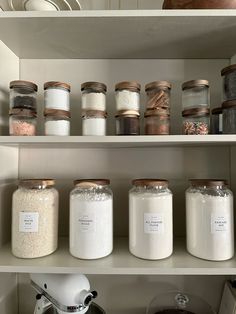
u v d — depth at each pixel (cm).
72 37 72
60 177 86
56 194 71
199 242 66
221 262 64
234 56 83
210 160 85
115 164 86
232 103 65
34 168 86
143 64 86
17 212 66
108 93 86
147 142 65
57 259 66
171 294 83
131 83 67
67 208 85
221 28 67
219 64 86
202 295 86
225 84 69
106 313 86
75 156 86
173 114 85
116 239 82
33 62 86
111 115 85
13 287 82
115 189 85
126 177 86
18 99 67
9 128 71
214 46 77
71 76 86
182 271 60
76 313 64
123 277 86
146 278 86
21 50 80
